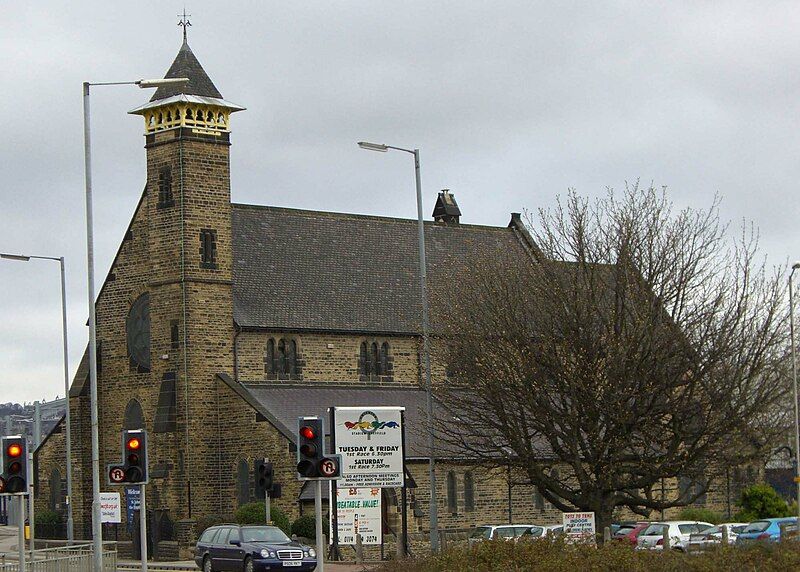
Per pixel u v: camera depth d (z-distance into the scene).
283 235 98.44
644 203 67.44
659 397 63.34
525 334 64.25
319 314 94.94
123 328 94.44
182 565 77.12
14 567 61.47
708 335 62.75
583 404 63.06
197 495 88.81
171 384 89.88
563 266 66.38
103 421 95.31
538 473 65.31
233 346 90.88
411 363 98.00
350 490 71.56
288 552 61.25
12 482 54.19
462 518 89.44
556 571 46.34
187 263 89.94
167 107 90.69
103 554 60.72
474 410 66.62
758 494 89.56
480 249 90.62
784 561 46.50
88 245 61.12
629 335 62.44
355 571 62.81
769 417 68.75
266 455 86.38
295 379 92.88
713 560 46.62
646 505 64.81
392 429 70.06
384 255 102.31
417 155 66.44
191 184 90.44
